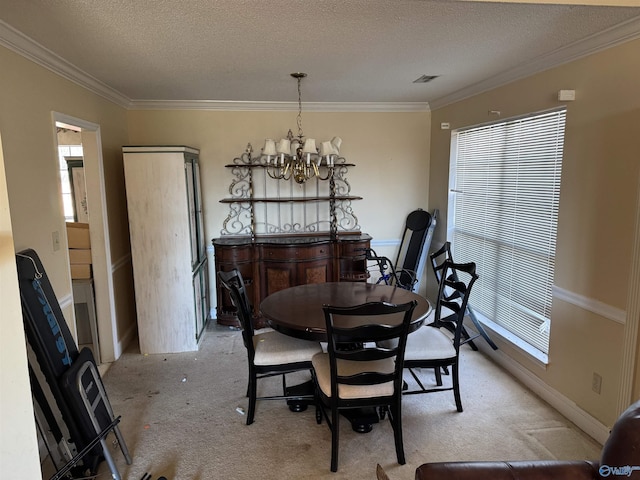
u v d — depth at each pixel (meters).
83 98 3.09
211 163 4.41
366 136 4.64
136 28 2.12
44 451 2.21
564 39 2.37
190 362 3.51
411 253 4.59
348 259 4.35
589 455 2.27
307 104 4.40
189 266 3.64
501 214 3.54
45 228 2.44
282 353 2.56
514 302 3.37
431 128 4.71
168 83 3.40
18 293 1.43
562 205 2.66
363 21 2.08
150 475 2.14
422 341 2.68
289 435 2.48
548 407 2.75
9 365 1.44
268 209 4.60
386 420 2.62
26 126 2.27
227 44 2.42
